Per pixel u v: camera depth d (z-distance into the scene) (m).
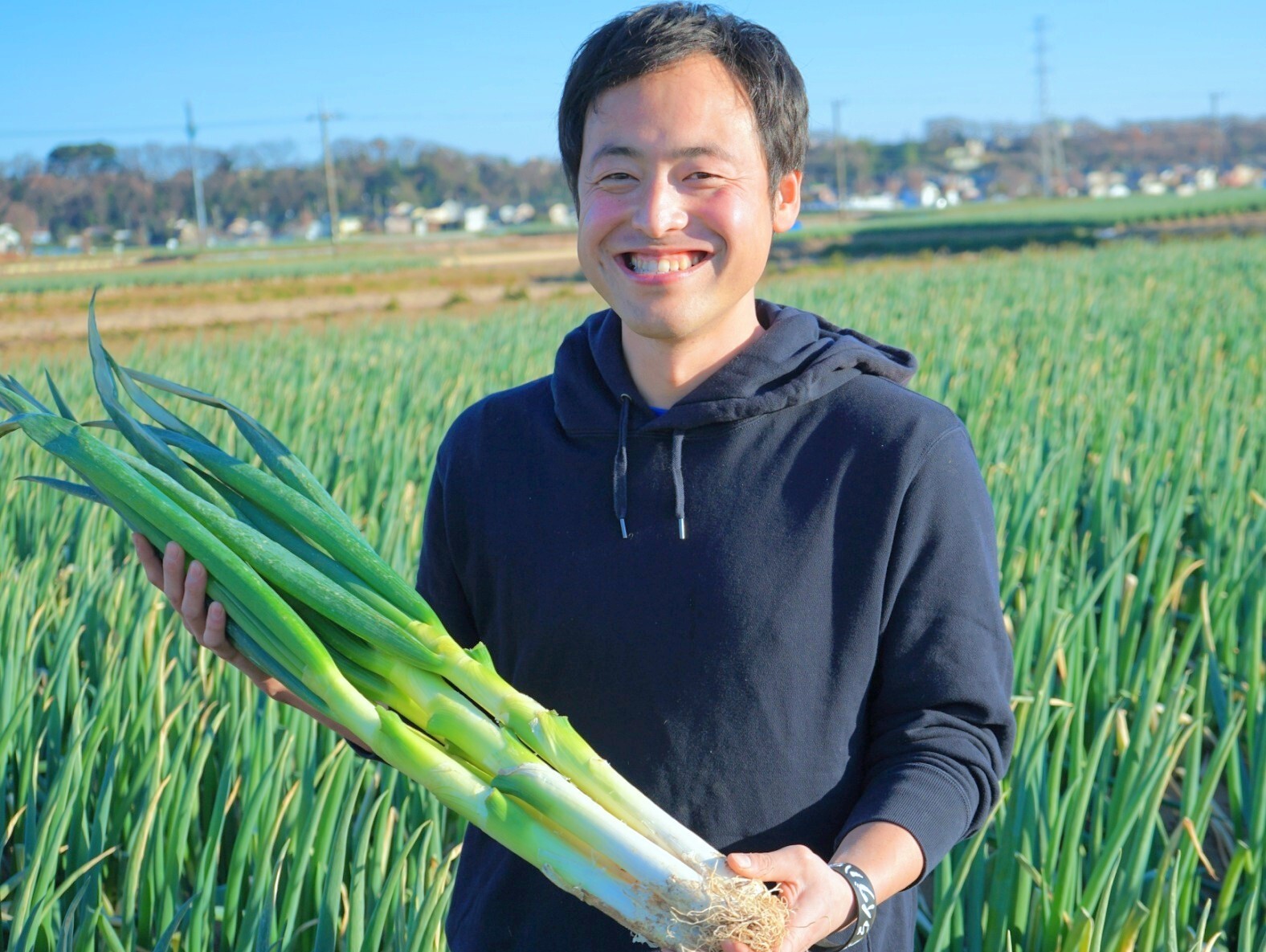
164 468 1.71
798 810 1.49
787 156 1.57
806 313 1.69
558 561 1.58
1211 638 3.69
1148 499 5.07
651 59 1.48
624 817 1.38
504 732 1.46
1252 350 10.68
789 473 1.53
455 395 8.67
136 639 3.48
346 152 140.75
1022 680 3.62
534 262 57.75
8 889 2.72
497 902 1.62
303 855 2.57
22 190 113.88
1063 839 2.77
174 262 67.19
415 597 1.57
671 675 1.50
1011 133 187.50
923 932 2.89
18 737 3.29
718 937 1.24
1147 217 65.44
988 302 18.16
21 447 7.46
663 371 1.61
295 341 16.34
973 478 1.55
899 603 1.49
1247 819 3.30
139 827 2.64
